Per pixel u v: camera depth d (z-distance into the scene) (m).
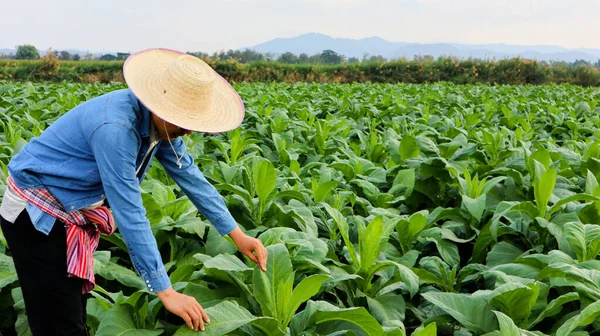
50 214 2.98
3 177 5.26
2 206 3.07
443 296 3.37
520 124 11.09
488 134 7.13
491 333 3.11
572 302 3.71
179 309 2.82
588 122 10.61
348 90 18.16
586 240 3.84
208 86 2.95
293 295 3.12
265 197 4.75
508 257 4.44
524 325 3.35
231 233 3.46
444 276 4.09
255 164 5.24
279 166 6.83
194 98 2.93
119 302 3.31
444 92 18.97
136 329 3.00
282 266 3.27
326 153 8.05
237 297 3.47
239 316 2.86
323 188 5.12
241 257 4.13
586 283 3.14
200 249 4.35
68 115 3.04
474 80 40.41
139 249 2.88
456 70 41.12
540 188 4.57
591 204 4.55
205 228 4.75
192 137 7.50
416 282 3.49
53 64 35.66
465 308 3.31
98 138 2.83
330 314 3.02
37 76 35.31
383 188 6.43
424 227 4.88
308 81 39.75
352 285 3.91
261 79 39.44
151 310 3.27
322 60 65.25
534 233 4.77
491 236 4.69
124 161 2.84
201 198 3.42
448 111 12.38
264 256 3.35
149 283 2.89
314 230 4.52
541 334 3.17
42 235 3.02
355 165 6.27
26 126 8.55
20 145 6.11
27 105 10.72
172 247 4.36
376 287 3.96
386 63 41.47
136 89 2.87
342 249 4.59
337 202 5.10
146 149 3.07
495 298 3.25
